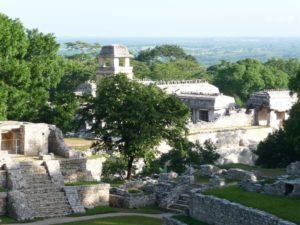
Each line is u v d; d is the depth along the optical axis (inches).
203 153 2883.9
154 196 2169.0
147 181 2317.9
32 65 3230.8
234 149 3538.4
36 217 1932.8
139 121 2425.0
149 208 2117.4
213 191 1700.3
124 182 2433.6
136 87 2524.6
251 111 4210.1
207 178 2245.3
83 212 2025.1
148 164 2532.0
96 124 2544.3
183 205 2044.8
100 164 2802.7
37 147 2373.3
